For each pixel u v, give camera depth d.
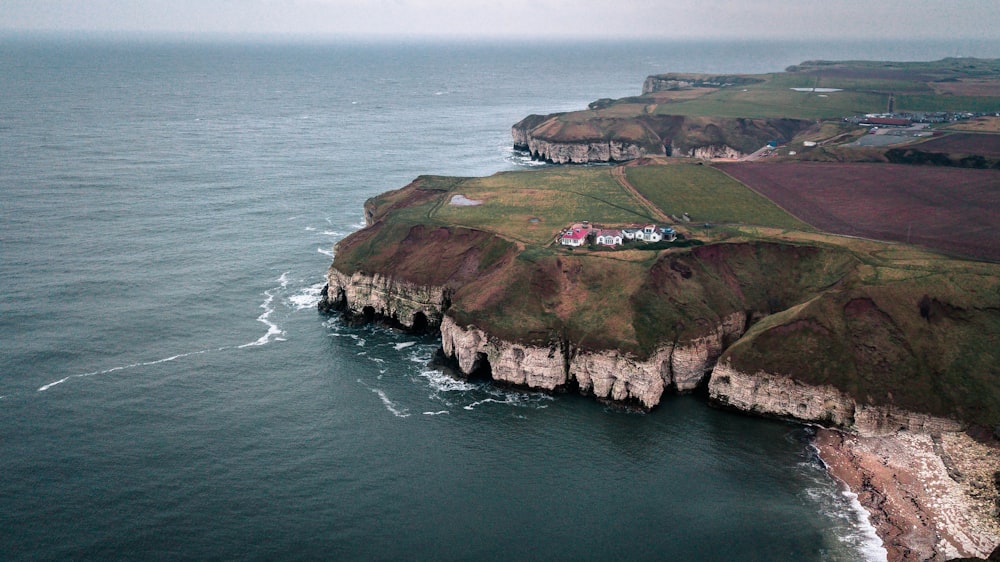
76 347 119.88
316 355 121.88
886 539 80.62
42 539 78.06
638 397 107.81
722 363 108.06
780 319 111.56
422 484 89.25
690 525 82.88
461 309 120.00
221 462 92.00
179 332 127.56
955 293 110.44
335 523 82.19
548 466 93.38
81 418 100.19
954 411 96.81
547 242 136.88
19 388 107.00
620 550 79.12
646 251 130.25
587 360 110.31
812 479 90.94
